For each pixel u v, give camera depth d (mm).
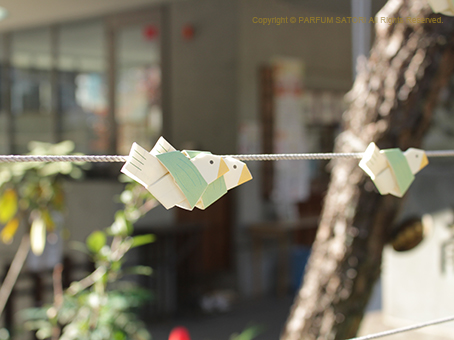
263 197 6293
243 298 5949
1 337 2898
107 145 6836
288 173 6461
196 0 6180
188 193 818
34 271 3783
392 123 2148
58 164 2752
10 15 6660
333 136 7062
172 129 6395
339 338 2252
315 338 2295
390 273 4227
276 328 4891
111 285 3900
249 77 6020
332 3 6141
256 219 6223
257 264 6168
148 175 814
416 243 2342
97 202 4598
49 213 2863
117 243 2324
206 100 6160
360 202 2225
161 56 6438
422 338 3812
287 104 6391
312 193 6832
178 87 6344
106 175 5312
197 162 837
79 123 7090
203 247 5945
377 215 2215
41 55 7418
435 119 3904
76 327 2176
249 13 5996
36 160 754
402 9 2178
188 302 5445
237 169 878
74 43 7113
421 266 4043
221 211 6102
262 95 6141
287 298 6008
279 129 6301
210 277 5992
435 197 3930
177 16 6312
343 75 7188
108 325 2215
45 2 6066
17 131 7660
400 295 4172
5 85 7746
